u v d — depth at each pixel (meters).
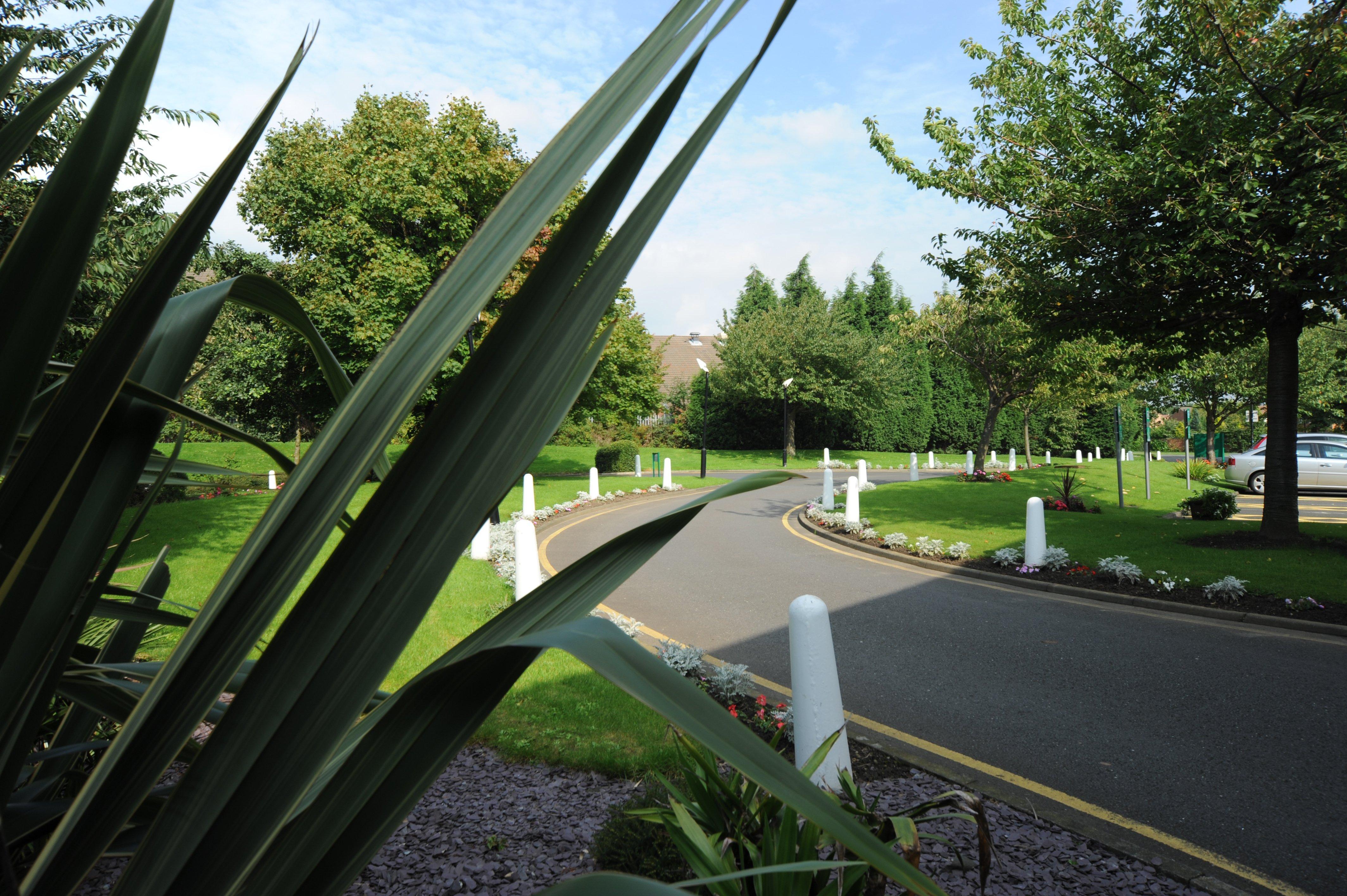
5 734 0.58
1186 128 8.62
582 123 0.61
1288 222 8.25
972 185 10.42
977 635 7.12
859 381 38.38
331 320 18.98
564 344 0.57
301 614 0.55
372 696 0.53
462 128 20.47
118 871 2.76
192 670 0.56
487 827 3.35
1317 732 4.70
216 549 9.11
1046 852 3.25
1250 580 8.61
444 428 0.58
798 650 3.53
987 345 24.53
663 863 2.72
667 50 0.58
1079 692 5.55
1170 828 3.60
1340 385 31.94
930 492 19.06
